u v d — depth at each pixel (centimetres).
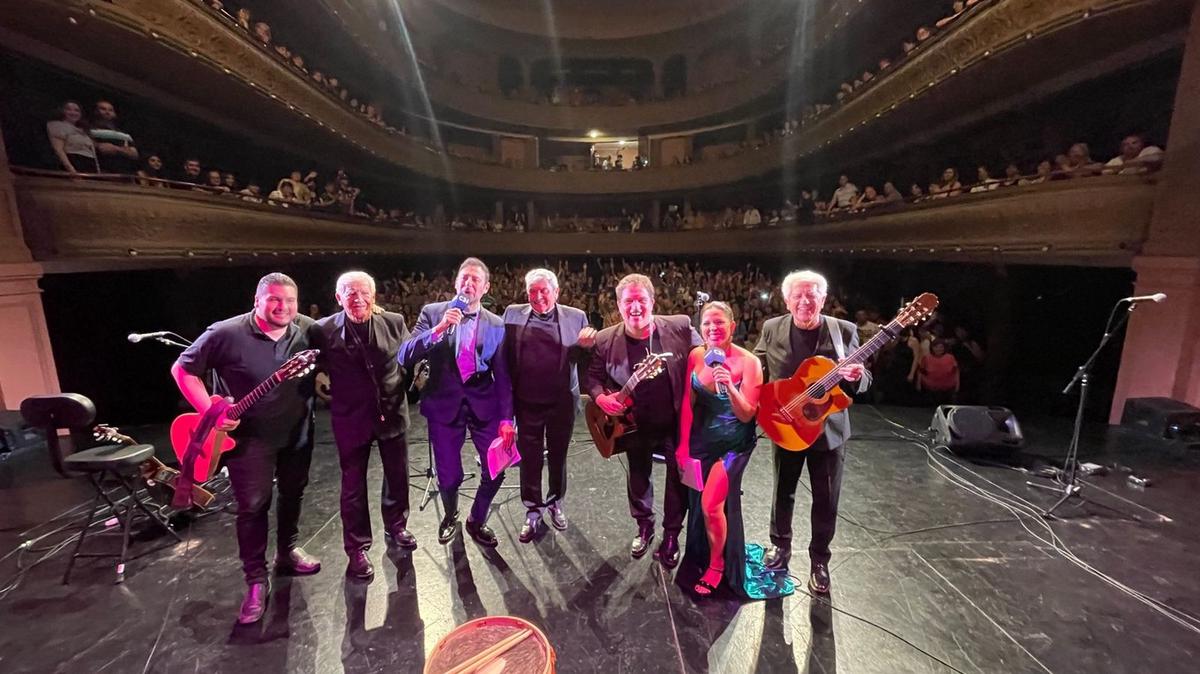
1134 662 308
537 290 388
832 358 340
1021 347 1019
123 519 477
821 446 342
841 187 1434
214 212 924
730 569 366
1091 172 715
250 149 1380
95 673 307
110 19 682
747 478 575
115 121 934
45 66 786
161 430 759
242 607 346
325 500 525
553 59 2361
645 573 398
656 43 2266
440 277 1738
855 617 348
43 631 341
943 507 495
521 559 417
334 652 322
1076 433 507
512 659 256
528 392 405
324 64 1598
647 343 370
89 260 712
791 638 331
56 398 385
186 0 798
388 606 362
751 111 2038
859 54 1513
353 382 363
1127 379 703
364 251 1552
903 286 1320
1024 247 800
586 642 329
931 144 1294
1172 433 630
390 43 1697
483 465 410
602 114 2230
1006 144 1099
